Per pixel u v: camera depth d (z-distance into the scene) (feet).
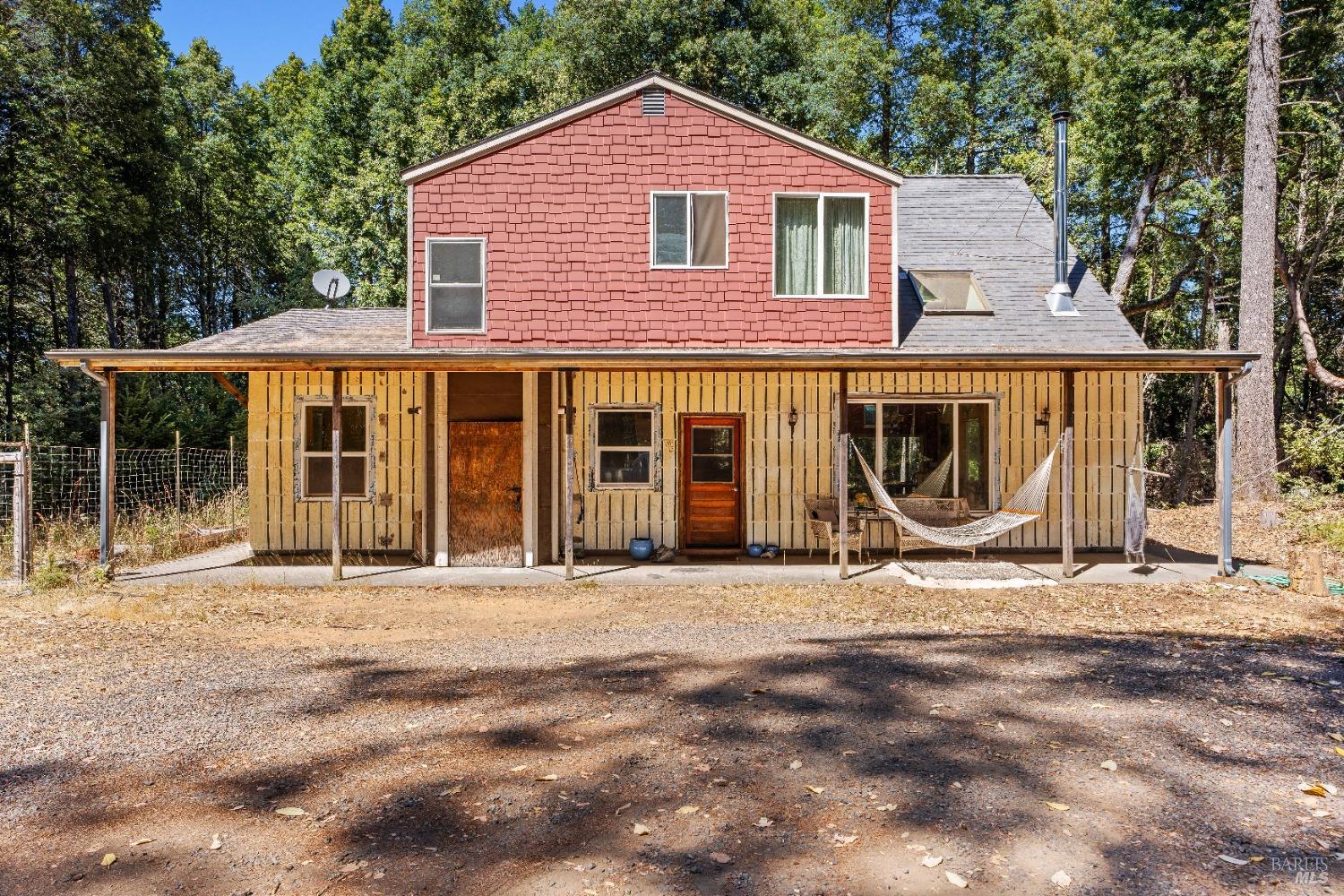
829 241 38.55
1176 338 86.99
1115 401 41.16
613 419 41.04
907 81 93.86
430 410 38.27
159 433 66.33
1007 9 92.02
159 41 88.07
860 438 41.22
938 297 41.57
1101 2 80.64
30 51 64.59
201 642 23.26
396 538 41.16
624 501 40.88
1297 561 32.24
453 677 19.51
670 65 86.22
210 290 97.60
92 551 37.32
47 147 64.49
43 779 13.56
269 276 104.53
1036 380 41.01
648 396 40.88
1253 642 22.99
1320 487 51.83
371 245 84.23
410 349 35.12
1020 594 31.09
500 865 10.78
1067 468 33.94
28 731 15.74
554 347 38.01
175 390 82.43
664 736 15.44
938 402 41.27
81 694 18.04
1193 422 75.15
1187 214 71.10
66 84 64.75
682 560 39.83
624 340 38.17
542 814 12.26
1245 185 53.21
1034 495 34.71
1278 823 11.89
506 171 37.99
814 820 12.00
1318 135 59.21
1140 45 63.31
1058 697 17.61
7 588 30.94
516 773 13.75
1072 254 45.11
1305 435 51.26
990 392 40.86
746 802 12.61
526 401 38.09
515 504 38.37
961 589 32.24
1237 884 10.24
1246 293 52.90
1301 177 61.62
